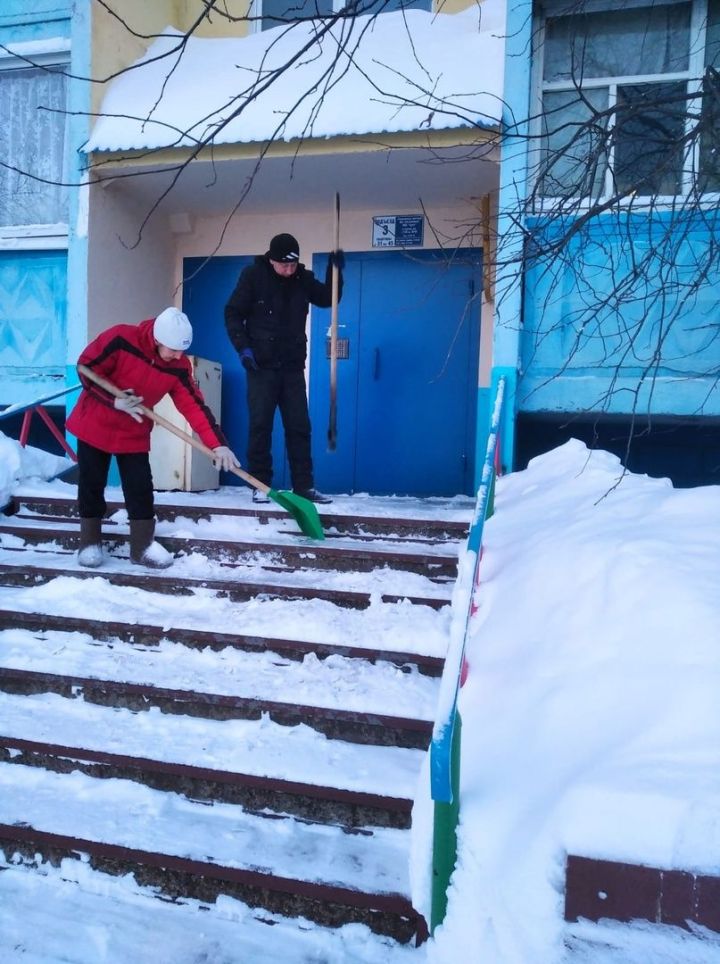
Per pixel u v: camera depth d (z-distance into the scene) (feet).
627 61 15.57
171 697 9.09
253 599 10.94
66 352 18.61
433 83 15.79
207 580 11.12
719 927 4.92
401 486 20.07
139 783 8.45
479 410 19.07
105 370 11.62
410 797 7.56
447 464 19.81
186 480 18.47
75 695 9.60
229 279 21.30
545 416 16.46
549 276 15.44
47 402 18.94
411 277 19.94
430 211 19.76
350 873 7.12
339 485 20.42
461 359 19.66
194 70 18.25
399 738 8.48
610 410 15.39
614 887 5.10
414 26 17.34
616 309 9.51
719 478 17.81
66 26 18.48
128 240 19.48
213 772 8.06
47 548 13.33
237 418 21.35
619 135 9.55
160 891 7.51
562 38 15.83
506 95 15.16
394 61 16.55
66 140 18.65
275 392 14.52
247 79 17.49
